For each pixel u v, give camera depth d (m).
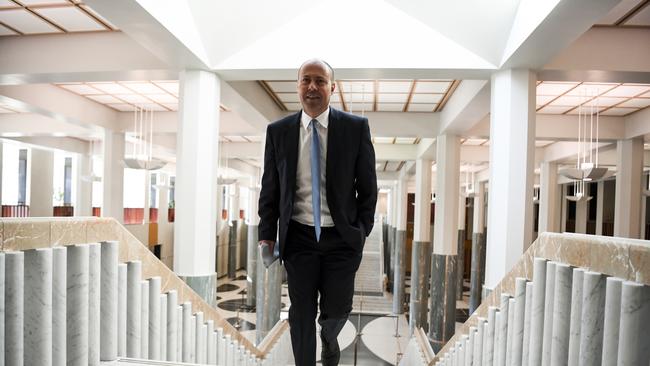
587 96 9.96
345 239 2.02
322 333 2.15
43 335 1.99
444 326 11.70
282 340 10.16
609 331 1.80
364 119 2.13
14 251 1.85
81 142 16.69
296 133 2.11
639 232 11.46
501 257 6.26
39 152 15.65
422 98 10.78
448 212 11.91
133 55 7.07
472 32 6.18
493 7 5.76
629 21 6.24
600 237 1.96
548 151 16.31
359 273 28.88
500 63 6.35
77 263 2.27
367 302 23.28
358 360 14.04
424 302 16.11
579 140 12.29
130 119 12.27
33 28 6.96
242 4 6.13
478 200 23.41
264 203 2.18
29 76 7.44
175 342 3.50
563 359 2.22
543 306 2.47
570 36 5.23
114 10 4.88
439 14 6.19
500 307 3.17
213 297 6.80
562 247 2.30
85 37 7.19
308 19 6.70
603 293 1.94
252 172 25.17
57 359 2.11
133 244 2.96
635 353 1.66
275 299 11.92
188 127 6.72
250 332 15.35
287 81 9.68
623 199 11.71
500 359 3.06
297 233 2.10
